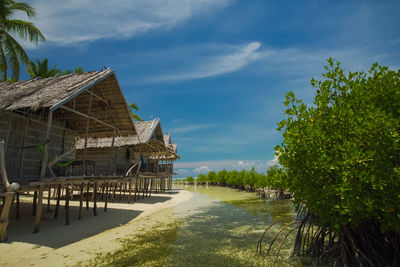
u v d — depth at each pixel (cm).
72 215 1179
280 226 1130
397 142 445
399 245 548
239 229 1068
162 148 2661
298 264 653
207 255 721
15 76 1942
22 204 1405
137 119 3353
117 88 1317
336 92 644
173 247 794
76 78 1189
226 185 4716
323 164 523
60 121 1339
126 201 1861
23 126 1105
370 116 460
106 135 1606
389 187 449
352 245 562
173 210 1594
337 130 527
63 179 890
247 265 648
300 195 612
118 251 738
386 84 552
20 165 1074
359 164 472
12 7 1800
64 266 606
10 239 751
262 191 2762
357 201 467
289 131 610
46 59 2462
